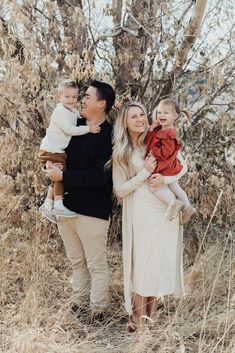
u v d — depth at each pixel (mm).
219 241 5305
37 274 4438
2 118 5305
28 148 5293
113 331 4035
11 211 5258
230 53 4961
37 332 3760
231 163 5332
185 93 5094
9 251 5020
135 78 4988
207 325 3902
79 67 4660
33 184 5250
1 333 3883
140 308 3885
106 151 3859
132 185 3721
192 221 5312
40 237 5191
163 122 3709
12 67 4750
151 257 3723
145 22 4934
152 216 3729
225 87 5133
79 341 3818
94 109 3885
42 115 5172
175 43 4871
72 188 3934
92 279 4133
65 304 4051
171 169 3699
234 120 5164
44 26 5027
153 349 3707
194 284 4605
